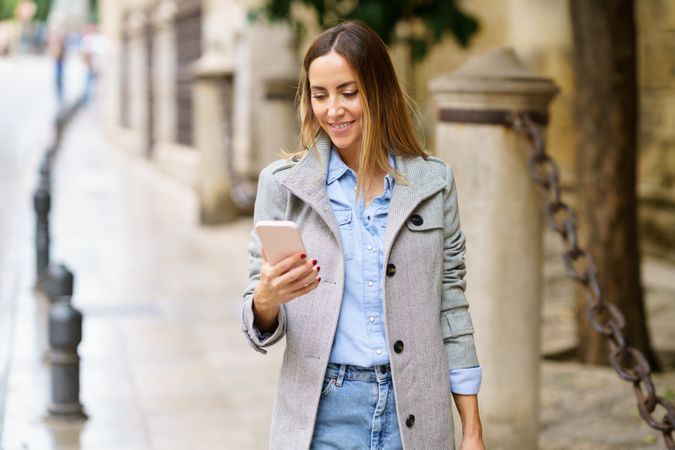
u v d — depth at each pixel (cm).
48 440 581
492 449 507
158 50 2345
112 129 3133
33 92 4038
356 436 290
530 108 488
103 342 807
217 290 1023
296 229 262
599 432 570
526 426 510
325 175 292
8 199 1678
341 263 287
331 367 289
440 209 297
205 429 605
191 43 2022
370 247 289
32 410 632
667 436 384
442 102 499
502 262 498
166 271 1120
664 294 932
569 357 723
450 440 294
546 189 473
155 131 2439
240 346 804
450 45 1345
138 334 836
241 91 1608
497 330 501
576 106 700
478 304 502
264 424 616
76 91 4481
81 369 728
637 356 416
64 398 614
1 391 669
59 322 610
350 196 294
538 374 514
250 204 1395
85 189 1908
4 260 1154
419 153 302
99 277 1080
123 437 588
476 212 497
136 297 983
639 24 1056
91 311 920
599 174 677
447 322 301
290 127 1311
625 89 671
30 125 3030
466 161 496
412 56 981
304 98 301
